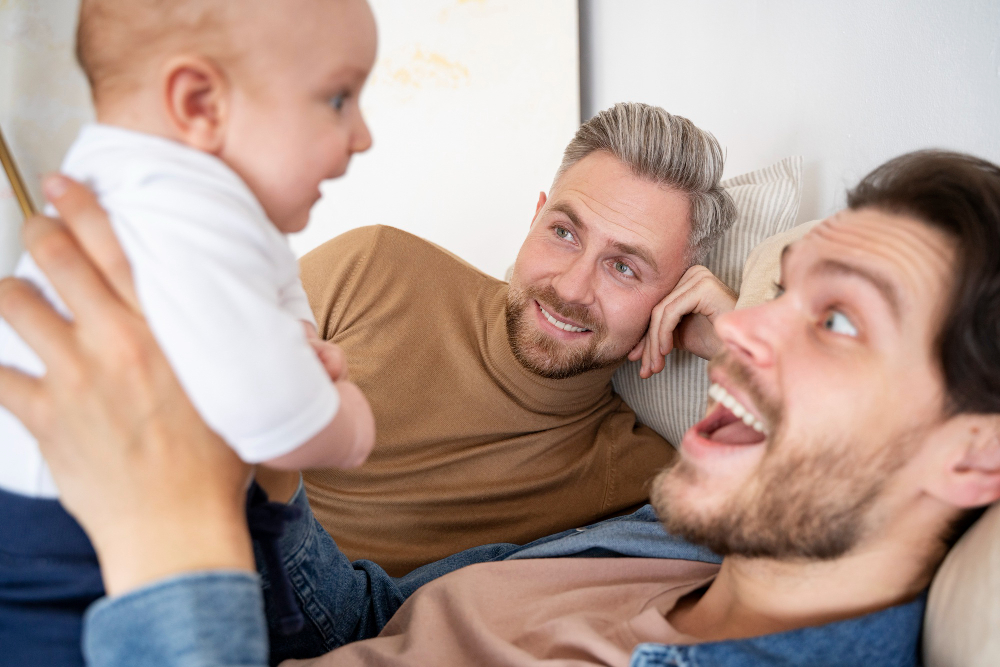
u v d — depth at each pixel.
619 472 1.45
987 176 0.72
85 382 0.54
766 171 1.48
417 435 1.36
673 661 0.71
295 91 0.60
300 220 0.66
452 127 2.33
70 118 2.12
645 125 1.31
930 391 0.71
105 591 0.58
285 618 0.69
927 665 0.72
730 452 0.82
